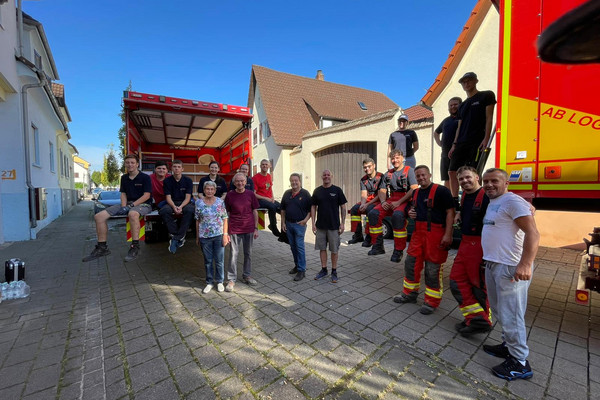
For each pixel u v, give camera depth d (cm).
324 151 1406
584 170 259
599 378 235
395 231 448
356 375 241
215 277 444
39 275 510
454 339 294
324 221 456
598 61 81
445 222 338
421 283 460
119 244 765
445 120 511
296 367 253
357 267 543
